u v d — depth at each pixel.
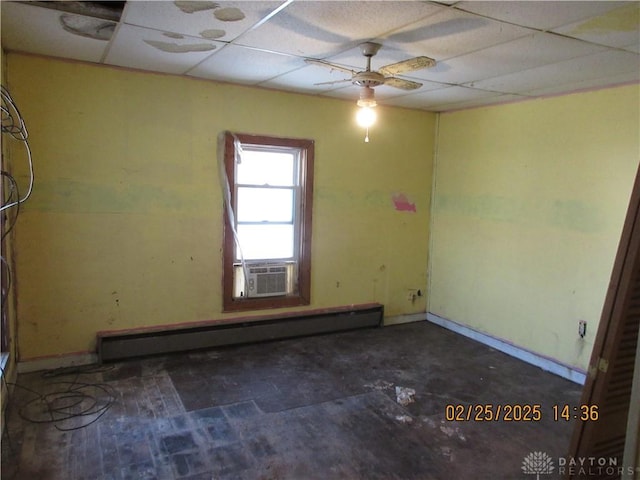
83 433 2.81
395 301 5.29
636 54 2.80
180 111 3.97
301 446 2.75
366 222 5.00
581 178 3.79
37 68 3.45
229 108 4.16
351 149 4.81
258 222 4.54
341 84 4.01
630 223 1.31
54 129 3.55
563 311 3.96
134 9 2.35
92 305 3.83
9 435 2.76
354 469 2.55
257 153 4.44
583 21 2.28
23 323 3.60
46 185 3.57
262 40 2.80
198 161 4.09
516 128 4.34
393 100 4.59
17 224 3.50
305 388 3.55
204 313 4.28
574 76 3.34
